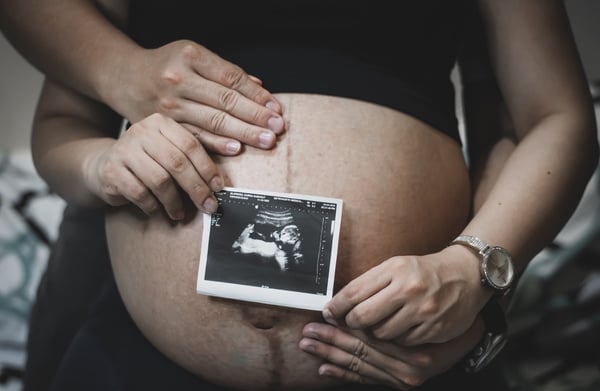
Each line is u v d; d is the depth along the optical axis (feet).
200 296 3.36
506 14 3.74
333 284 3.22
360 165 3.38
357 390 3.58
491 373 3.95
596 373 5.94
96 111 4.10
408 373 3.36
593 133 3.70
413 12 3.69
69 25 3.67
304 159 3.35
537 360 6.13
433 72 3.84
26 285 6.45
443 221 3.59
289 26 3.62
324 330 3.25
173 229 3.41
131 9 3.96
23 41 3.78
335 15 3.60
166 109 3.34
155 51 3.44
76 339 3.80
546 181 3.48
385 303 3.06
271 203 3.28
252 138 3.31
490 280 3.25
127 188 3.23
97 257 4.64
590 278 6.27
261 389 3.59
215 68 3.27
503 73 3.84
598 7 7.64
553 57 3.70
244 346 3.39
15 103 8.04
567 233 6.47
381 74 3.60
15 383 5.91
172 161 3.13
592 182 6.57
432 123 3.66
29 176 7.04
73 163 3.63
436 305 3.10
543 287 6.32
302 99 3.47
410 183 3.46
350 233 3.33
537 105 3.74
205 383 3.64
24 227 6.70
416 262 3.13
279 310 3.29
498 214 3.41
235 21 3.66
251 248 3.27
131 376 3.57
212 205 3.24
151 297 3.51
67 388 3.61
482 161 4.22
